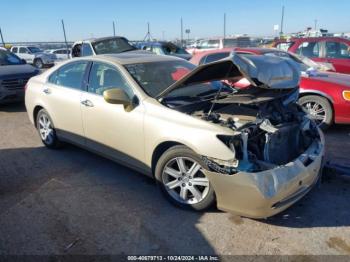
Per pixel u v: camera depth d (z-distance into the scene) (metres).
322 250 2.82
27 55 26.97
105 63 4.19
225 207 3.10
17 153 5.23
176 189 3.51
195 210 3.37
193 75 3.31
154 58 4.46
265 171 2.87
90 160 4.87
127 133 3.74
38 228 3.23
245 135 2.97
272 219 3.25
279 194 2.83
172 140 3.27
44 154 5.16
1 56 9.38
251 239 2.97
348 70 8.77
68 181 4.20
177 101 3.64
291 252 2.80
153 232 3.12
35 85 5.30
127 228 3.19
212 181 3.05
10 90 8.23
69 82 4.68
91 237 3.07
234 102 3.35
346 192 3.75
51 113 4.93
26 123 7.08
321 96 5.72
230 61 3.14
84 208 3.56
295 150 3.63
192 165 3.29
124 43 13.20
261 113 3.49
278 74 3.43
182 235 3.06
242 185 2.86
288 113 3.81
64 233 3.14
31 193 3.92
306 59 7.34
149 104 3.56
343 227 3.12
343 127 6.21
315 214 3.33
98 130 4.15
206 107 3.64
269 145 3.23
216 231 3.09
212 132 3.02
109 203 3.65
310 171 3.13
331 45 9.12
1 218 3.41
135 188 3.97
